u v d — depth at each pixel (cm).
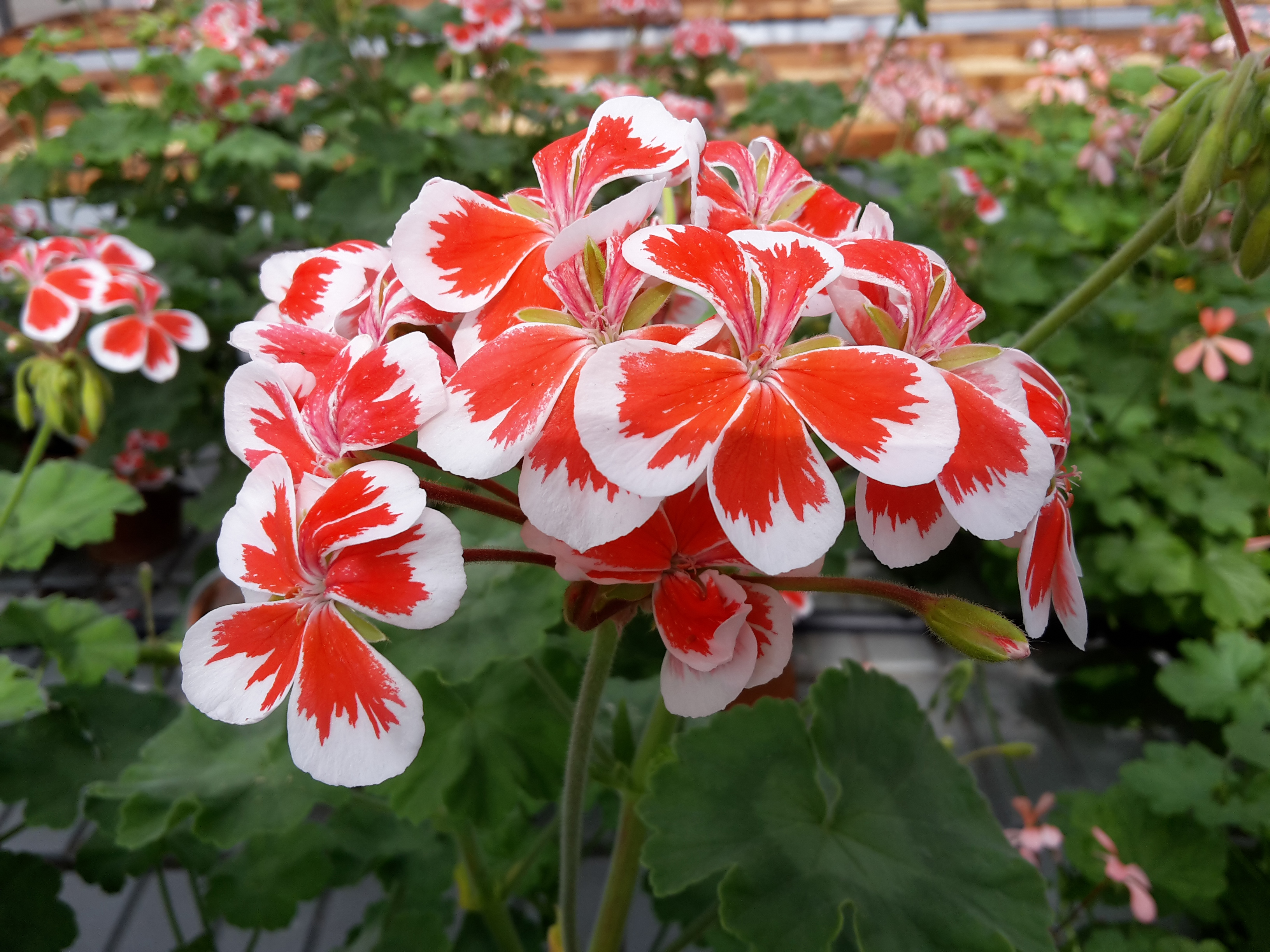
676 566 13
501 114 53
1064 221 58
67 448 54
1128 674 45
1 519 31
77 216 67
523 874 28
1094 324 53
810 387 12
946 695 44
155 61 47
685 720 26
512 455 11
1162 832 32
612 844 37
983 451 12
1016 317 53
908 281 13
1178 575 43
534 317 12
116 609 47
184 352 47
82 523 34
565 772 22
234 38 50
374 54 50
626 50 64
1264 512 46
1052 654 46
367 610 12
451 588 12
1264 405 49
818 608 48
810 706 22
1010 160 62
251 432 13
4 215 47
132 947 34
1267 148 16
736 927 18
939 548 13
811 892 18
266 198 53
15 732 29
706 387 11
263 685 12
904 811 20
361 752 12
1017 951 18
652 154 13
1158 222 19
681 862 19
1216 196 18
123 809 23
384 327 14
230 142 47
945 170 57
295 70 46
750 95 57
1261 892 33
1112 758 41
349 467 13
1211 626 44
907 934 18
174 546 51
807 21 84
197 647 12
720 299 11
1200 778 33
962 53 83
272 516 13
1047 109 69
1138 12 86
